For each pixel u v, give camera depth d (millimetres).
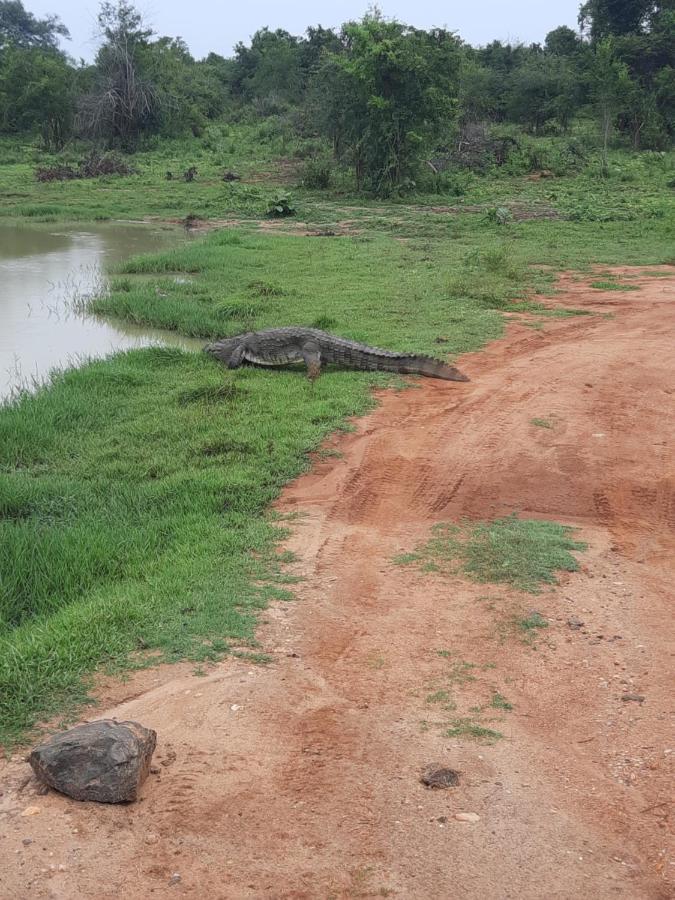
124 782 3939
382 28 35281
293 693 4898
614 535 7348
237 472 8414
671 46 59156
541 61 62688
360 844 3748
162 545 7008
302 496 8109
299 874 3582
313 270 20172
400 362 11859
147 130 58406
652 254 22344
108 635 5414
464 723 4641
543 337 13828
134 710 4688
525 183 40781
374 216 31797
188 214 32844
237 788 4086
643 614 5934
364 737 4512
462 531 7344
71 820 3846
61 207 34156
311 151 49688
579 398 10797
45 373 12797
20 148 56938
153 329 15727
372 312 15555
